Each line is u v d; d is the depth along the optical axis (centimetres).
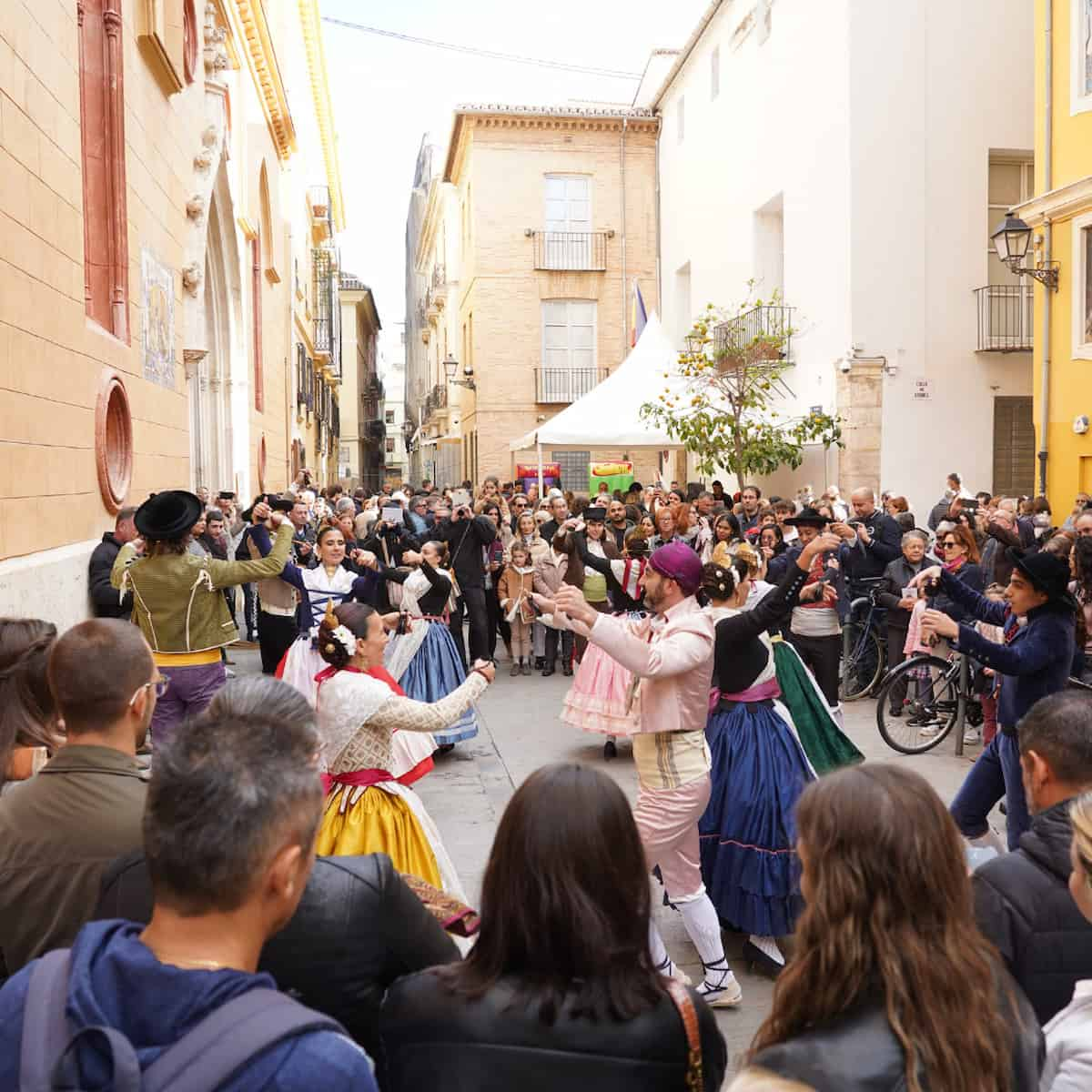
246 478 1997
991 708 841
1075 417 1546
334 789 403
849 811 177
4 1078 140
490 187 3228
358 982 215
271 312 2520
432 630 844
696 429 1792
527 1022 183
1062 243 1556
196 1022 143
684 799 438
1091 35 1495
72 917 236
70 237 827
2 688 302
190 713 571
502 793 750
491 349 3244
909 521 1066
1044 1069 199
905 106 1852
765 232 2355
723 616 497
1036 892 254
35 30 743
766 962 475
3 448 666
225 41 1722
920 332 1861
